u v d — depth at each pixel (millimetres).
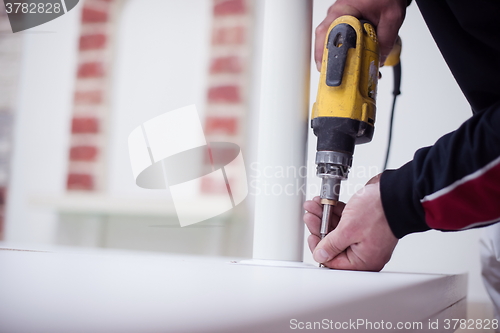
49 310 121
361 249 505
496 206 441
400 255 1369
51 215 1892
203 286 196
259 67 1774
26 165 2020
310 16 568
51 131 2016
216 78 1821
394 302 263
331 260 527
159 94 1909
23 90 2037
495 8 462
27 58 2035
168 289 177
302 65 555
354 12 588
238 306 147
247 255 1624
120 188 1921
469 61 531
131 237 1752
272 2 559
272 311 145
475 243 1320
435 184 456
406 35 1370
